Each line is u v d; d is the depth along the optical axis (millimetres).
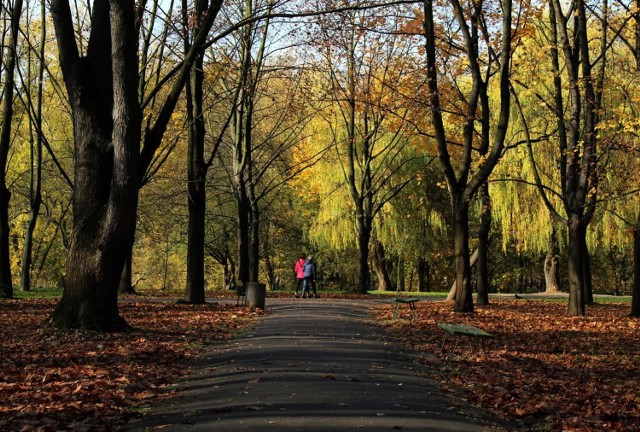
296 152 45156
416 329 18609
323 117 38406
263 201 52406
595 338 17281
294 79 32281
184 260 61312
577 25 25984
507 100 23031
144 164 16203
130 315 20672
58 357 11953
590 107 24797
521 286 65188
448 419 7934
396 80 31922
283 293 40594
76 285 15445
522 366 12594
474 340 16250
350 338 15820
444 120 36500
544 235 36281
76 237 15602
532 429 7934
